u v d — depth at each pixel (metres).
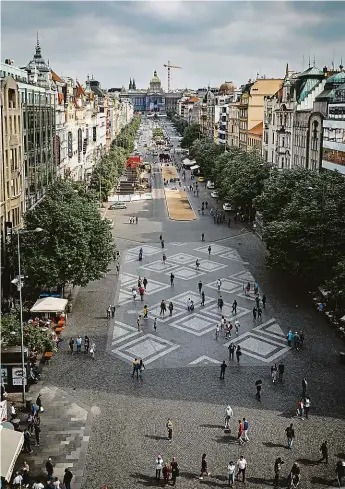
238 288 84.12
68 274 70.88
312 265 75.06
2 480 36.28
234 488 39.62
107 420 48.31
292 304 77.19
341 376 56.66
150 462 42.62
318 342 64.94
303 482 40.22
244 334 67.44
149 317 72.88
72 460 42.84
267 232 81.25
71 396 52.31
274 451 44.03
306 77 125.88
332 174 89.38
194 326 70.06
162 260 99.12
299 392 53.41
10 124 78.56
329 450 44.09
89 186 151.12
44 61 125.94
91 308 75.69
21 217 83.44
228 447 44.53
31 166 91.12
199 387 54.38
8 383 52.53
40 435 45.97
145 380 55.78
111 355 61.47
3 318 55.03
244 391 53.62
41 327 63.69
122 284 86.06
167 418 48.69
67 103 136.12
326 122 106.50
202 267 94.88
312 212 75.50
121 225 127.50
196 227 125.94
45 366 58.41
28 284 70.00
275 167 129.88
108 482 40.31
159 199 163.75
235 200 126.00
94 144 190.38
